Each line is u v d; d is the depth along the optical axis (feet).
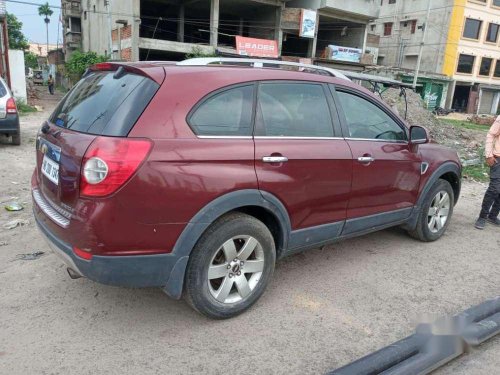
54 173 9.87
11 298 11.35
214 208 9.70
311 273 13.47
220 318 10.62
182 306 11.28
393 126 14.42
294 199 11.26
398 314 11.37
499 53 157.79
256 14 112.68
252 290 10.92
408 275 13.69
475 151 41.34
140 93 9.36
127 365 9.00
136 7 85.40
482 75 157.07
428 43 153.07
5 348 9.37
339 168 12.17
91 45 129.80
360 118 13.37
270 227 11.55
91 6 124.57
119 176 8.61
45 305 11.09
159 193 9.01
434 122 55.62
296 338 10.16
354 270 13.83
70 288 11.95
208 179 9.56
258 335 10.20
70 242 9.09
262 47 97.25
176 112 9.46
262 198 10.53
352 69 117.80
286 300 11.79
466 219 20.08
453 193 17.33
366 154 12.94
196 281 9.92
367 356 9.27
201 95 9.87
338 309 11.47
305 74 12.23
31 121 48.34
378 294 12.37
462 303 12.10
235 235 10.28
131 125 9.00
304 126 11.76
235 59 12.02
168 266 9.49
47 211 10.00
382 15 168.04
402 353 9.49
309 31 105.60
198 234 9.62
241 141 10.27
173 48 89.97
